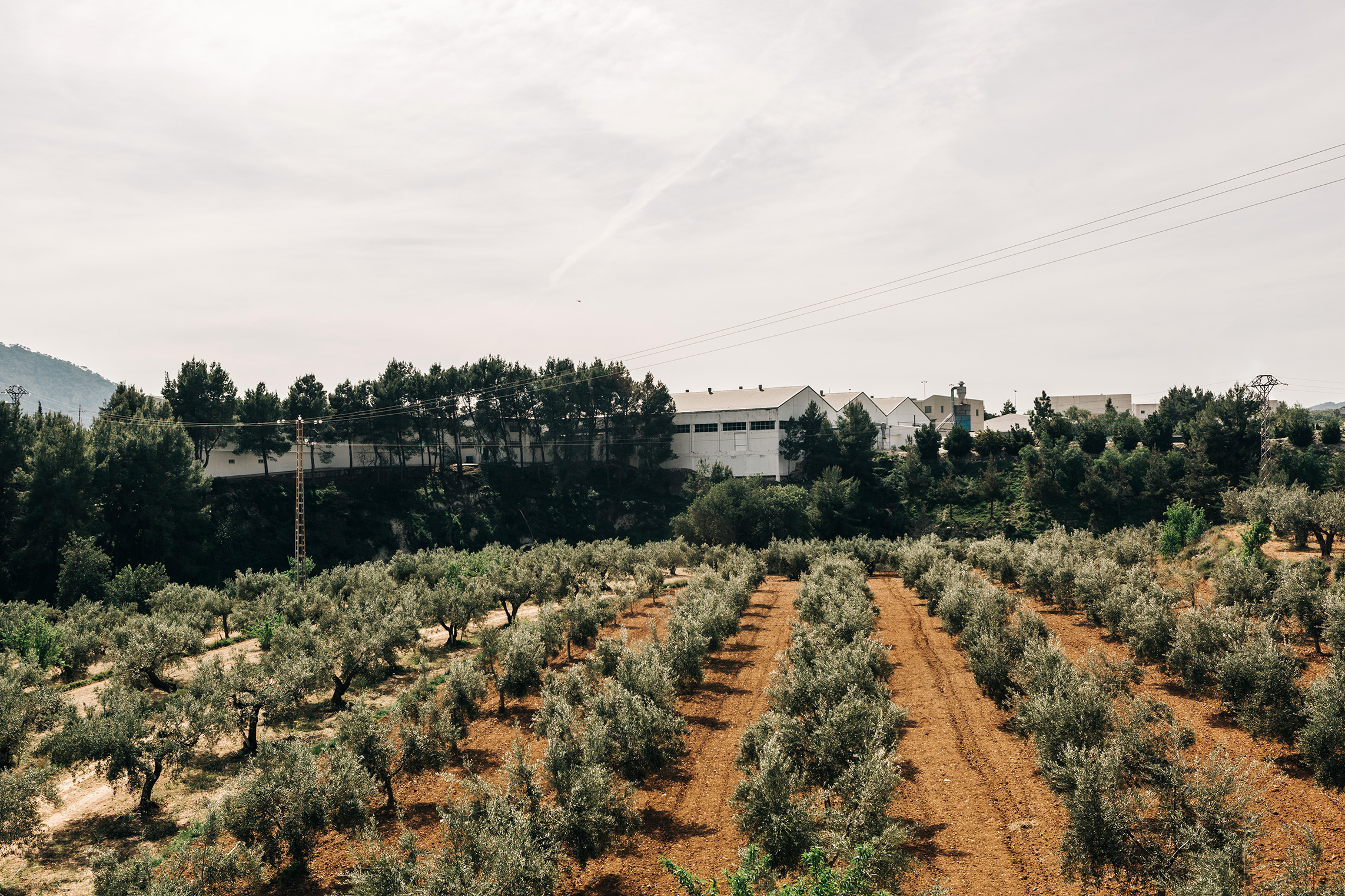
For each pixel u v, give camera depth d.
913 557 52.22
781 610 46.09
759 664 32.47
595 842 16.27
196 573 72.44
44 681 32.34
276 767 18.73
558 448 110.88
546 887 14.45
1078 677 19.50
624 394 116.50
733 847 16.97
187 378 85.94
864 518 98.31
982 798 18.02
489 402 108.94
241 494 85.00
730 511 88.31
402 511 94.56
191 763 25.05
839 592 38.97
